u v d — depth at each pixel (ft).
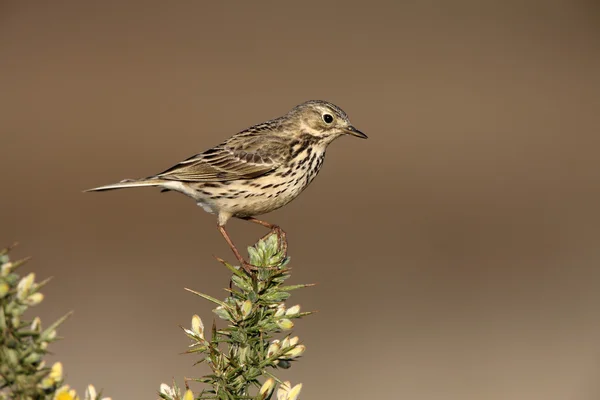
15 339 14.97
